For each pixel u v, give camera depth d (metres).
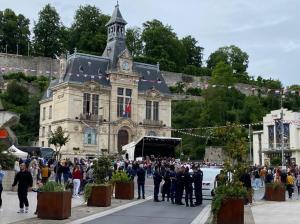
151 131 81.81
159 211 22.73
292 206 28.25
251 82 138.12
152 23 143.12
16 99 99.31
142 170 30.00
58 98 78.50
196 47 158.38
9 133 41.88
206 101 103.94
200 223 18.53
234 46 156.75
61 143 62.91
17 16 129.38
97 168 25.12
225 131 19.75
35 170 35.12
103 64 81.00
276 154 76.56
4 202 25.03
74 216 19.84
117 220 18.78
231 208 17.59
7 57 110.19
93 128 76.38
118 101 79.50
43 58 113.88
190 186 26.30
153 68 87.25
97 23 133.62
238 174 18.53
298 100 111.19
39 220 18.14
